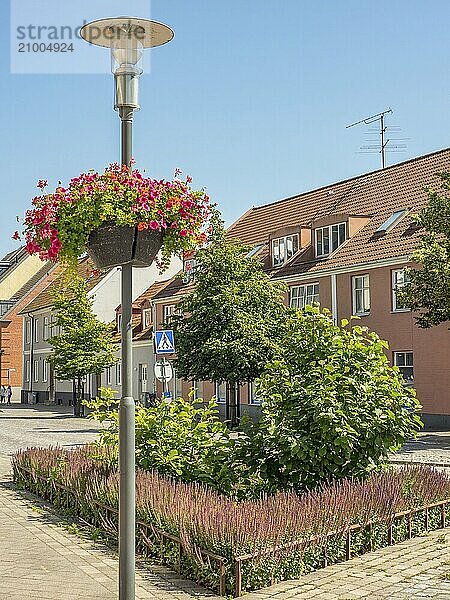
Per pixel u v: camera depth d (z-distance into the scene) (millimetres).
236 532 7504
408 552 8945
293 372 10656
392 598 7180
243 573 7395
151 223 6711
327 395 10102
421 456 20219
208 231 7227
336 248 35781
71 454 13562
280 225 43312
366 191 38844
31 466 14305
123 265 6719
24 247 7008
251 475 10195
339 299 34312
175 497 9086
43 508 12172
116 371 51938
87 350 44812
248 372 29391
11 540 9750
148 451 11070
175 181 7031
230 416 30766
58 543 9570
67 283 7570
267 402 10609
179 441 11156
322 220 36500
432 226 24938
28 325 69250
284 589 7484
